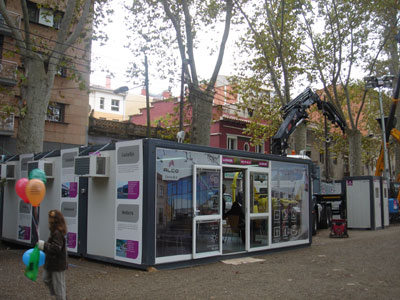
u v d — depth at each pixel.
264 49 24.12
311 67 25.95
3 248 13.20
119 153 9.66
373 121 40.94
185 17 18.98
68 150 11.38
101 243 9.96
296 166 13.47
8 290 7.27
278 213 12.49
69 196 11.14
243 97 27.56
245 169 11.48
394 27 25.88
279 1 23.62
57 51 15.12
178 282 7.95
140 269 9.14
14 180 13.62
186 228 9.66
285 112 16.78
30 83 14.73
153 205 8.98
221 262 10.32
